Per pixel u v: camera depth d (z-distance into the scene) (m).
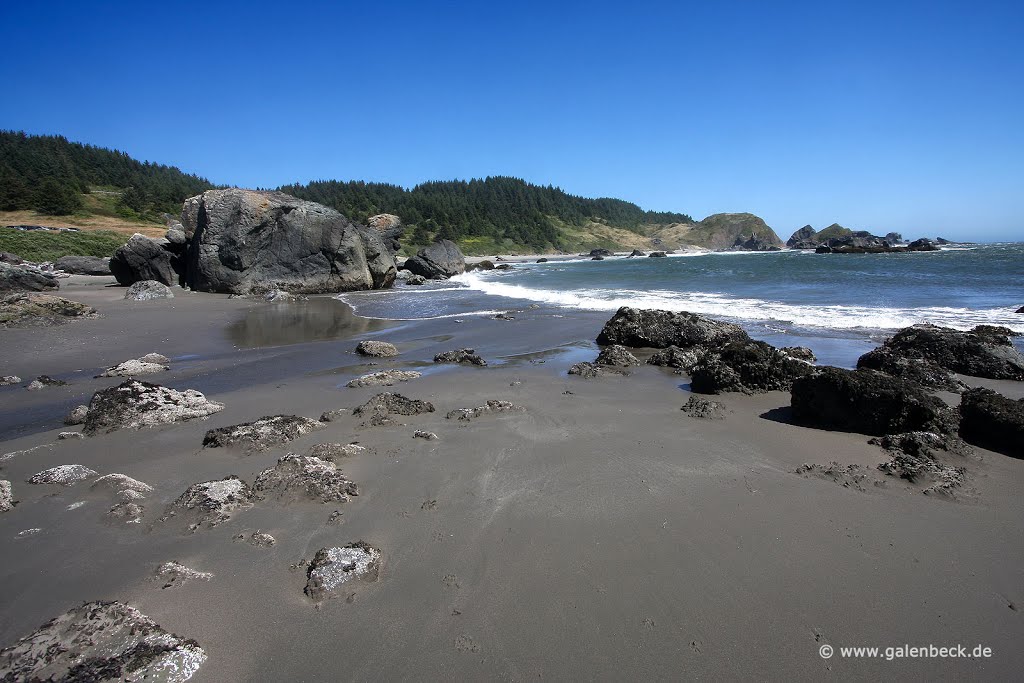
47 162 101.06
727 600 3.65
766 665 3.12
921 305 18.02
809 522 4.63
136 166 132.00
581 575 3.89
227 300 24.67
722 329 12.82
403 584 3.79
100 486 5.25
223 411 8.03
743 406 8.11
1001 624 3.45
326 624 3.42
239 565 4.01
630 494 5.11
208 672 3.04
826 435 6.81
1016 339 12.09
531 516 4.69
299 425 6.87
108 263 40.09
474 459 5.89
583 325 15.91
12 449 6.61
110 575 3.90
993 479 5.53
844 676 3.05
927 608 3.59
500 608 3.56
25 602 3.63
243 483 5.14
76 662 3.04
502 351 12.64
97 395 7.52
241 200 28.00
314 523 4.59
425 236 105.19
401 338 14.60
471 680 2.99
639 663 3.12
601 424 7.10
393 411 7.60
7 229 51.72
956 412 6.85
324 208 30.64
